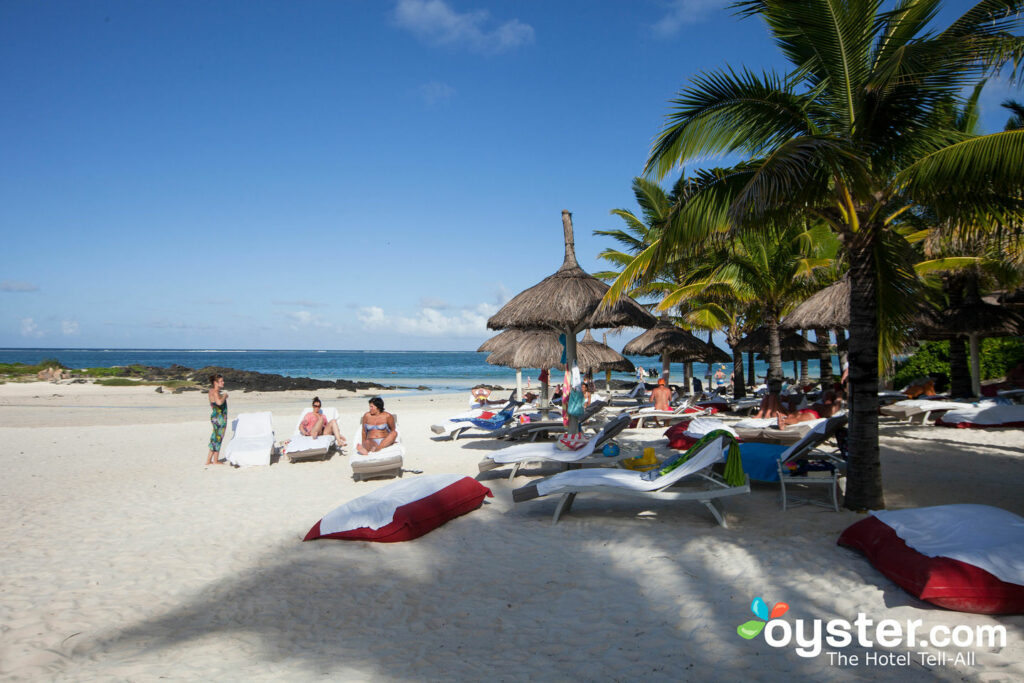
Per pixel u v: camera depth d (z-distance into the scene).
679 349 18.05
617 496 7.14
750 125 6.45
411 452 11.24
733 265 14.88
